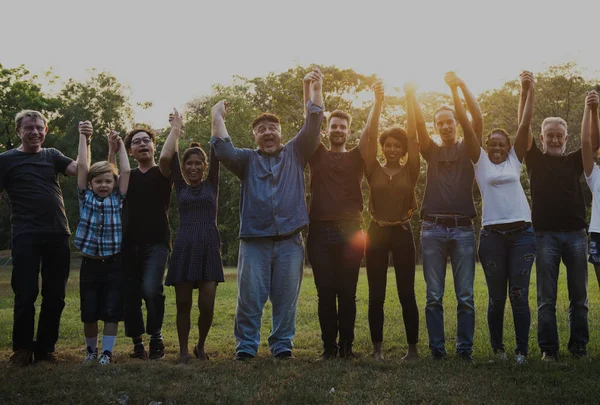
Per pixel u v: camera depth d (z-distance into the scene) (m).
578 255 5.71
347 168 5.76
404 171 5.79
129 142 6.23
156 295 5.82
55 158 5.93
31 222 5.62
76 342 7.09
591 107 5.82
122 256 5.84
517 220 5.45
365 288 14.37
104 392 4.52
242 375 4.94
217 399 4.43
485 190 5.59
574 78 33.72
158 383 4.75
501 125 35.16
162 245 5.91
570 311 5.85
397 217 5.71
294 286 5.80
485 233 5.62
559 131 5.84
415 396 4.44
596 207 5.77
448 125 5.74
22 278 5.54
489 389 4.57
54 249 5.72
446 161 5.68
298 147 5.87
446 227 5.56
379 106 5.79
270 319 8.84
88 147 6.01
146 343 6.98
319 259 5.66
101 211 5.72
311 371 5.04
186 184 5.79
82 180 5.82
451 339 6.84
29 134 5.75
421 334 7.07
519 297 5.48
